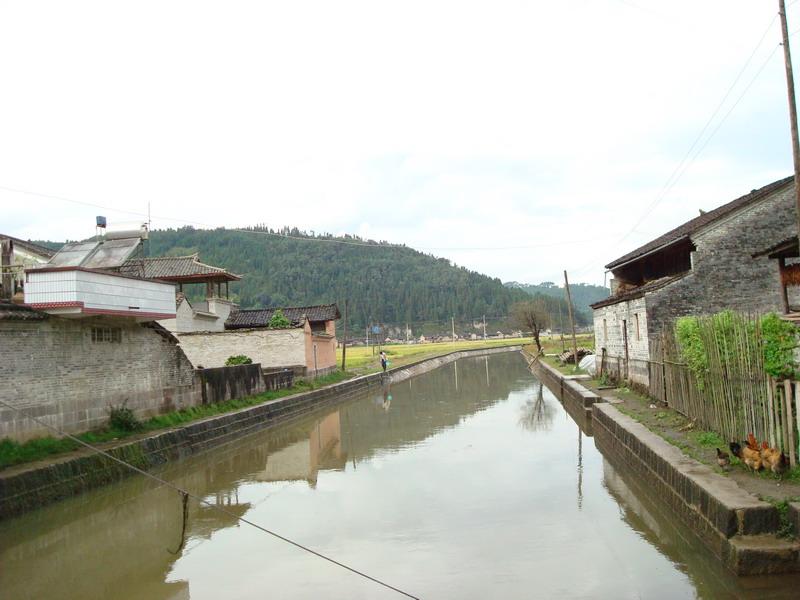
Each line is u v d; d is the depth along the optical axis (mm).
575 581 7164
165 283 15688
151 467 13375
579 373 29734
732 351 9688
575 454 14539
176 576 7844
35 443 11594
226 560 8320
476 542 8641
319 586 7324
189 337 29219
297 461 15273
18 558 8680
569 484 11672
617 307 22734
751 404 8961
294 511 10633
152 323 16438
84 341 13609
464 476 12609
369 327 118312
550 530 9031
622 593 6758
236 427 18609
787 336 8234
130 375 15297
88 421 13555
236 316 36781
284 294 119562
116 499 11758
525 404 24891
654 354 16516
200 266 32469
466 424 19953
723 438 10273
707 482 7902
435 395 30297
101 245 14945
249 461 15516
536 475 12477
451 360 62344
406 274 141125
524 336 114625
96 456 11766
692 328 12023
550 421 20000
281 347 29188
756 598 6113
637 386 19562
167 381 17000
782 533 6672
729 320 9875
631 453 12102
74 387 13164
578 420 19953
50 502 10258
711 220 18359
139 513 10820
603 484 11594
